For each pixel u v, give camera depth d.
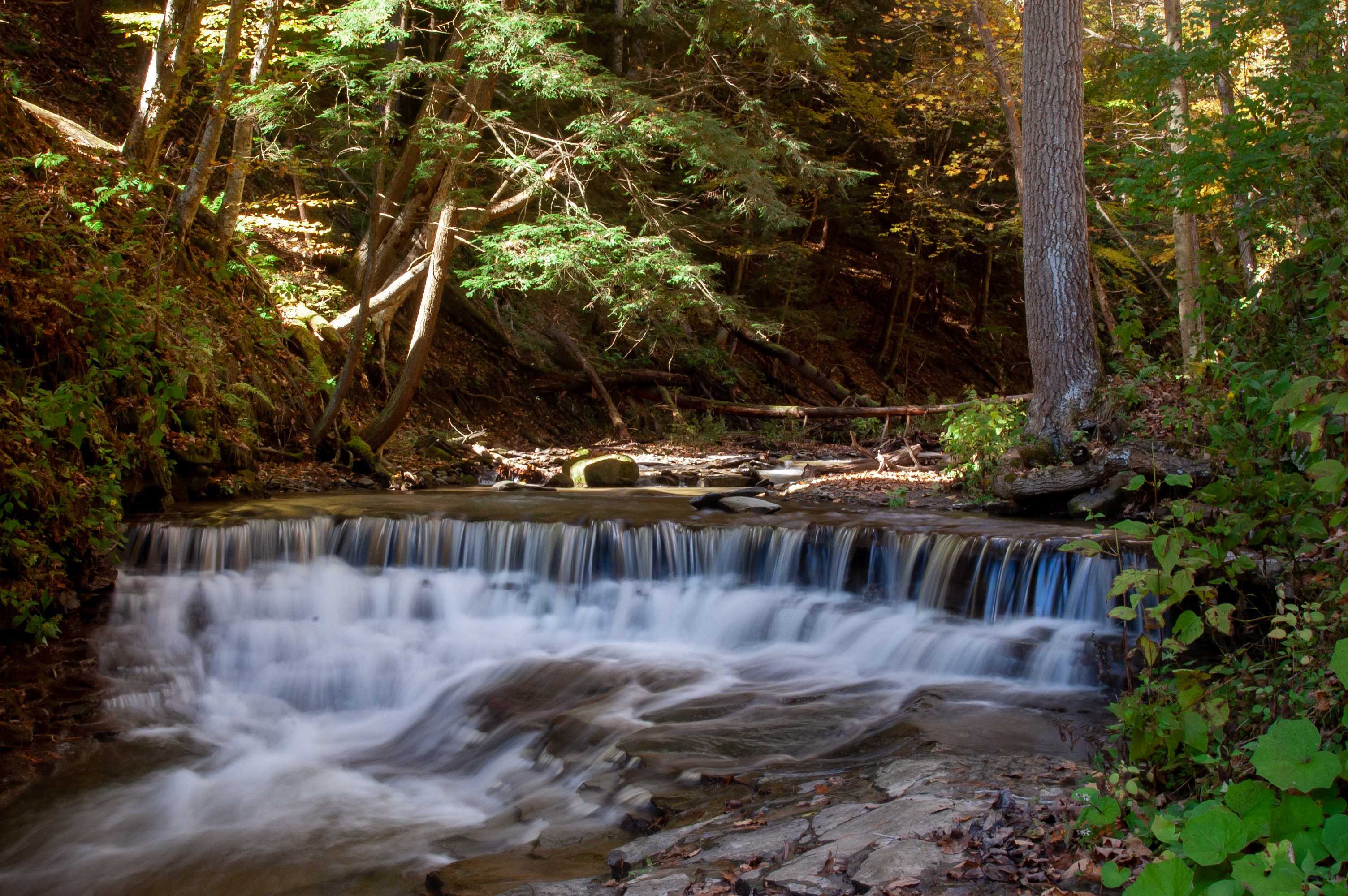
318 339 14.07
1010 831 3.34
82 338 8.53
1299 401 3.08
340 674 7.67
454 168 13.19
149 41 12.88
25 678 6.76
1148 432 9.34
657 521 9.34
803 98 22.70
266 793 5.83
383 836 5.18
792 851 3.51
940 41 21.88
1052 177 10.76
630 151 13.23
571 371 20.52
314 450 12.45
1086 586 7.38
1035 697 6.09
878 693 6.53
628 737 5.62
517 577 9.26
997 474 10.38
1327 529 3.56
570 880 3.75
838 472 14.84
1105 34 17.52
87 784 5.86
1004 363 33.69
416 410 16.30
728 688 6.80
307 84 12.70
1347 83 5.87
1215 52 8.44
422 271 14.96
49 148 10.22
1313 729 2.53
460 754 6.36
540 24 12.27
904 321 29.48
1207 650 6.13
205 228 12.30
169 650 7.66
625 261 13.47
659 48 18.84
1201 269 5.45
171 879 4.76
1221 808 2.47
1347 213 4.56
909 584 8.32
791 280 24.77
